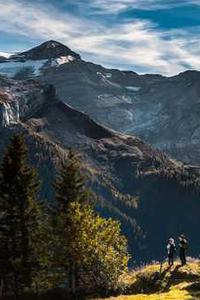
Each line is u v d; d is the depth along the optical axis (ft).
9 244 183.73
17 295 181.88
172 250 176.14
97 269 173.06
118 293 170.91
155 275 171.73
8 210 183.93
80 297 171.42
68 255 173.17
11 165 185.26
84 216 170.91
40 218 185.47
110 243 173.06
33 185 187.52
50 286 180.86
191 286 155.84
